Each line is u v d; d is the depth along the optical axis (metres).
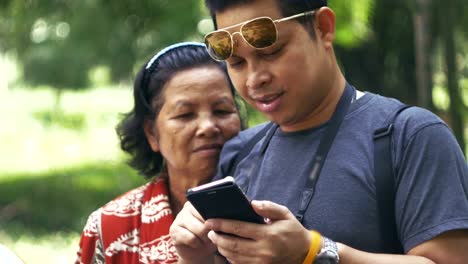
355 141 2.22
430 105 5.22
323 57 2.26
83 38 7.57
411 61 7.44
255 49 2.18
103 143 15.51
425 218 2.08
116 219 2.88
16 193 11.61
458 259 2.06
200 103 2.78
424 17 5.23
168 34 7.39
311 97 2.24
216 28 2.33
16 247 8.76
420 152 2.12
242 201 2.01
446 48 5.64
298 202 2.25
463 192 2.10
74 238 9.07
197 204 2.08
